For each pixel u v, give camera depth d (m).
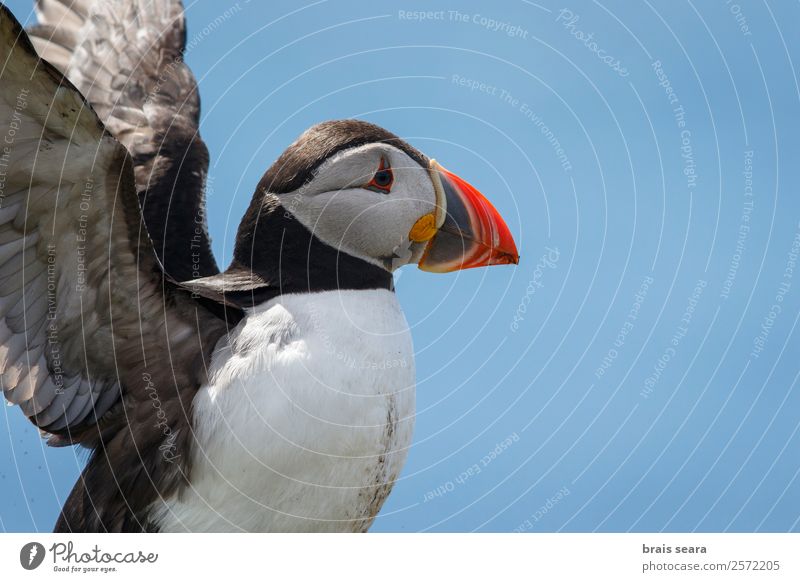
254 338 5.70
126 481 5.77
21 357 5.77
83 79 7.70
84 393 5.90
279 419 5.54
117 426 5.94
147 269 5.65
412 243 6.28
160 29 7.94
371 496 5.91
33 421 5.92
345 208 5.98
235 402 5.57
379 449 5.79
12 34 4.72
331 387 5.61
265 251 6.00
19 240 5.50
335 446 5.63
